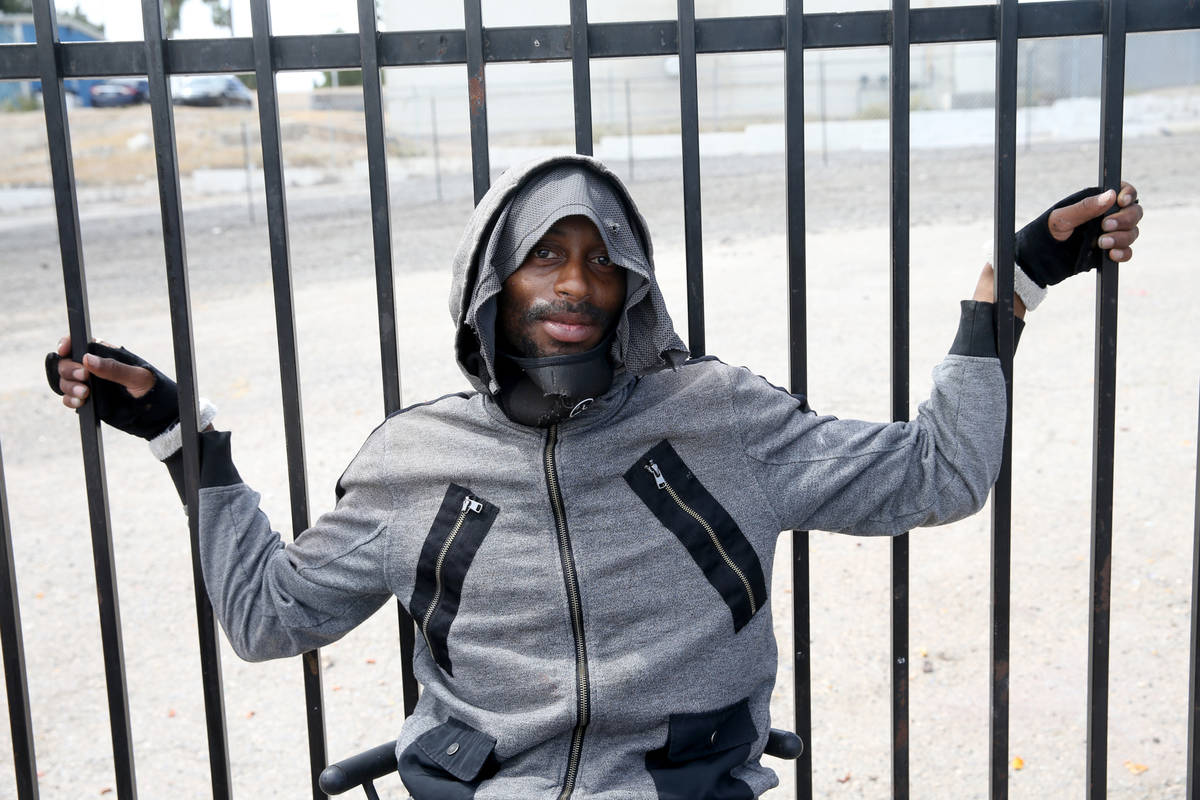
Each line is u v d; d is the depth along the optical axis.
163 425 2.02
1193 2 1.91
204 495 1.95
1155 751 3.51
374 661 4.29
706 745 1.77
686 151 1.93
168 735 3.83
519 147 23.42
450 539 1.79
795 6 1.88
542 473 1.77
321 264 12.27
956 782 3.40
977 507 1.86
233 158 21.64
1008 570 2.04
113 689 2.07
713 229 13.03
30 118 24.64
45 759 3.69
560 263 1.73
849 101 25.09
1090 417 6.32
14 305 10.83
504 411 1.79
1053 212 1.92
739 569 1.77
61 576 5.06
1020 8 1.91
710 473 1.80
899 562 2.03
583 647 1.75
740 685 1.80
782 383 7.04
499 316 1.78
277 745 3.74
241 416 7.09
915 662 4.09
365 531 1.85
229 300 10.63
